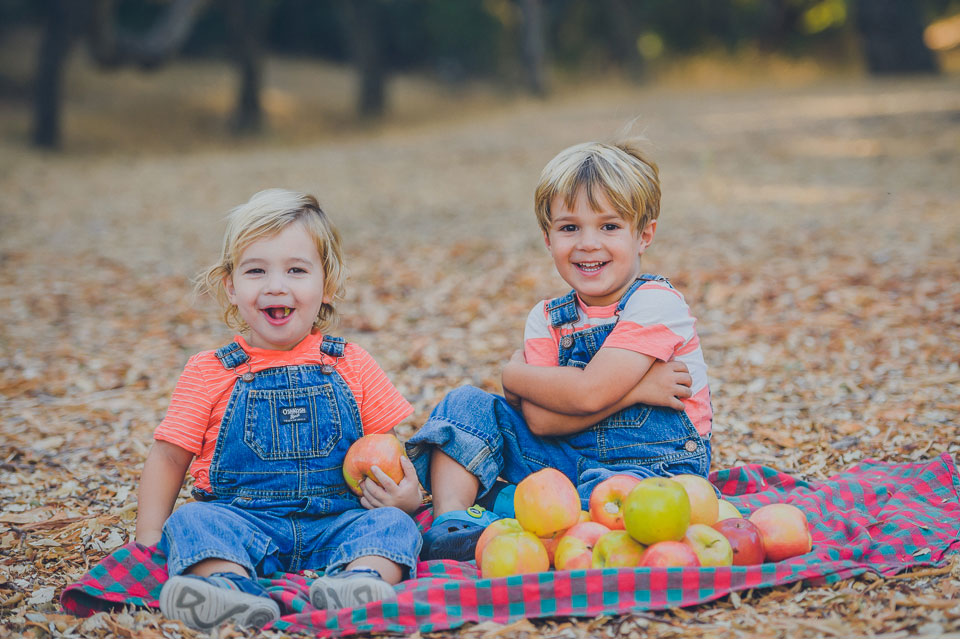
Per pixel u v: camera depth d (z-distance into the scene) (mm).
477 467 3188
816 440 4109
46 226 10164
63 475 4027
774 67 29578
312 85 28969
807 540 2859
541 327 3371
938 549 2883
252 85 22062
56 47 18031
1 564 3184
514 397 3346
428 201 11305
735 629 2496
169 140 20750
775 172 11617
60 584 3031
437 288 7152
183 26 18031
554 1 31953
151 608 2715
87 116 21281
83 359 5805
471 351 5645
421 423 4543
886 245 7340
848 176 10914
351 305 6820
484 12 31688
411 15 31984
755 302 6207
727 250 7641
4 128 19484
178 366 5605
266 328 3049
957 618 2436
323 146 19109
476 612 2631
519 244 8438
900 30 24297
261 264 3033
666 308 3166
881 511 3248
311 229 3111
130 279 7848
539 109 24500
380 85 25578
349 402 3127
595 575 2621
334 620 2570
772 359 5180
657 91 27125
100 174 14523
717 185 11016
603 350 3123
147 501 2969
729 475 3559
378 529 2838
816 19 31703
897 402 4398
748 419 4414
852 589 2682
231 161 16297
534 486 2816
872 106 17359
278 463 3006
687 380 3174
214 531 2750
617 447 3191
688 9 33281
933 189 9688
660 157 13523
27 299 7262
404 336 6023
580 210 3137
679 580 2617
